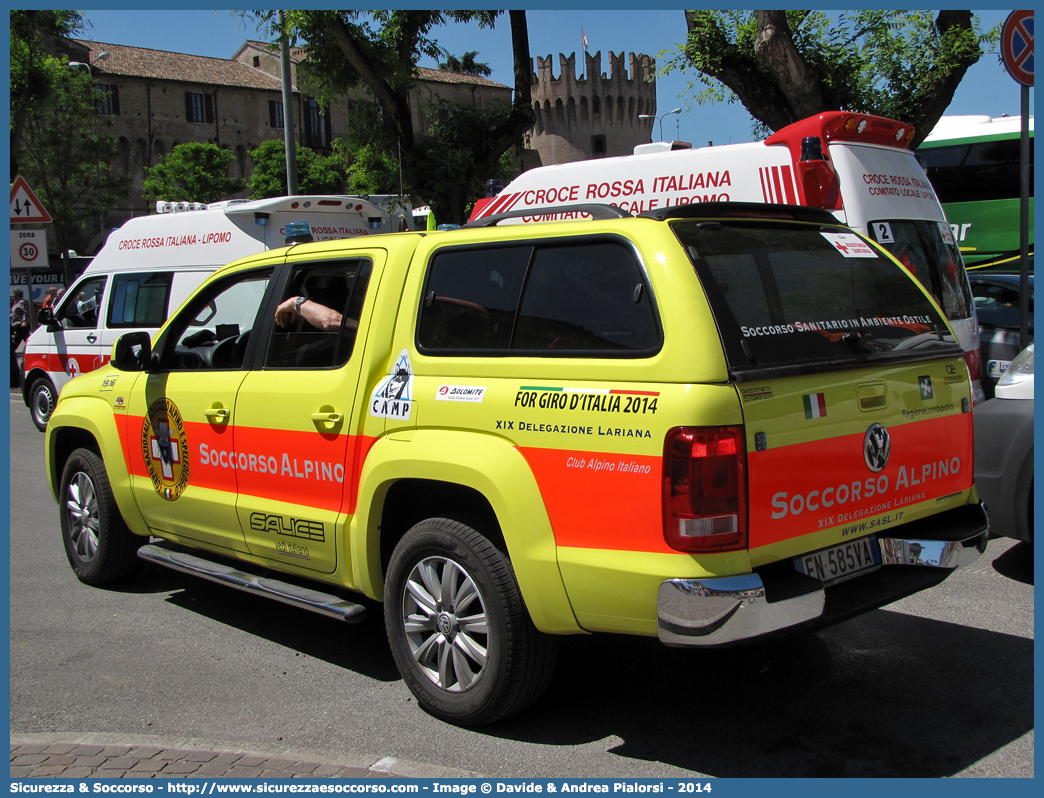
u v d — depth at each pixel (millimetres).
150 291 10570
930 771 3270
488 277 3750
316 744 3590
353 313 4164
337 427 4066
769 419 3080
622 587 3105
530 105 16031
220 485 4715
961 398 3924
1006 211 15727
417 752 3506
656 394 3066
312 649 4648
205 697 4059
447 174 15352
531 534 3338
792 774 3273
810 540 3236
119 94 59656
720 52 10664
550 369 3393
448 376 3719
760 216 3738
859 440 3396
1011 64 7414
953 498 3873
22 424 13203
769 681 4070
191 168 52594
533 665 3496
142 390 5191
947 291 7766
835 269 3740
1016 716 3664
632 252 3301
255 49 69438
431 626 3770
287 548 4367
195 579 5918
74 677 4305
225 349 4906
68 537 5871
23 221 13992
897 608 4934
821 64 10562
